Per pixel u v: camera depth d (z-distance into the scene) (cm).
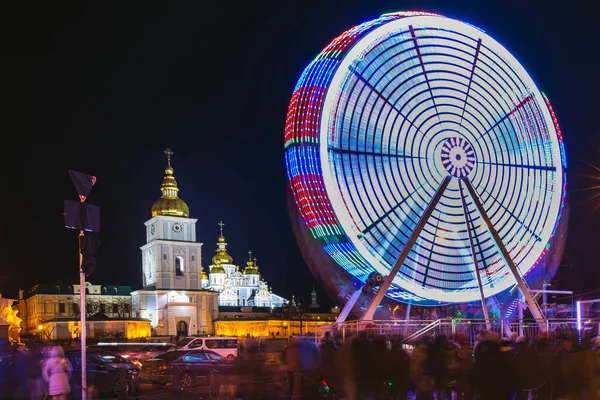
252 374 1798
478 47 4272
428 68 4100
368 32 3800
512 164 4294
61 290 13975
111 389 3034
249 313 15338
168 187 14212
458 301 3800
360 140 3791
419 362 1788
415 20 4025
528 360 1659
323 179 3559
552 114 4469
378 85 3875
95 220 2261
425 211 3675
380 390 1579
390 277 3569
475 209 4134
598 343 1964
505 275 4069
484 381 1583
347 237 3572
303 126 3638
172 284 13500
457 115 4156
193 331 13338
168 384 3369
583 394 1655
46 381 2445
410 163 3959
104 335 12012
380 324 3412
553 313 4903
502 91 4338
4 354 2830
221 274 19000
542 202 4359
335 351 1872
